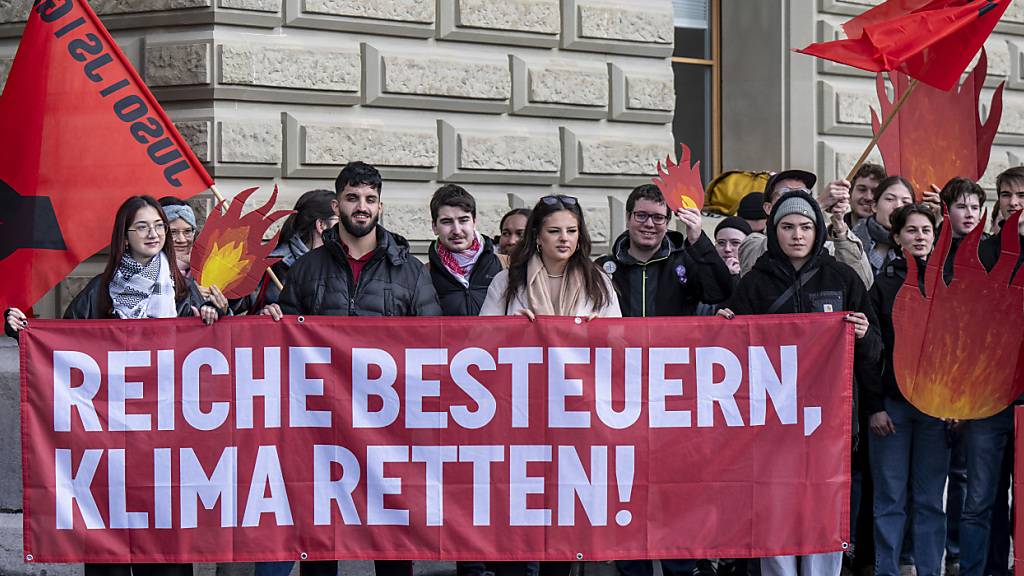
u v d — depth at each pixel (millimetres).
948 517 7480
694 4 11078
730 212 10016
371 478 6098
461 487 6113
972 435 6848
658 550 6113
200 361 6082
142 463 6070
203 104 8562
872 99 10977
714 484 6113
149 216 6176
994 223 7691
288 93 8680
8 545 7246
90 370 6062
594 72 9680
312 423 6098
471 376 6102
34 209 6594
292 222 7406
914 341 6605
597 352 6105
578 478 6102
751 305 6414
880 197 7543
